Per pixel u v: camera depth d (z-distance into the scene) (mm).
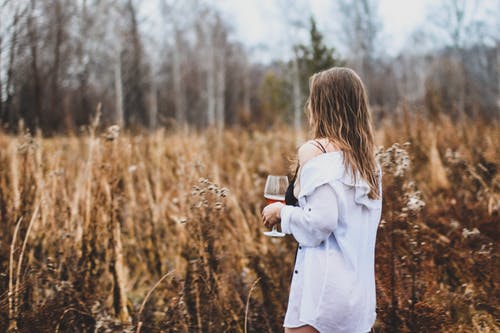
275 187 2268
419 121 6379
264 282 3254
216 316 2924
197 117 34812
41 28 12141
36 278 3076
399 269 2863
